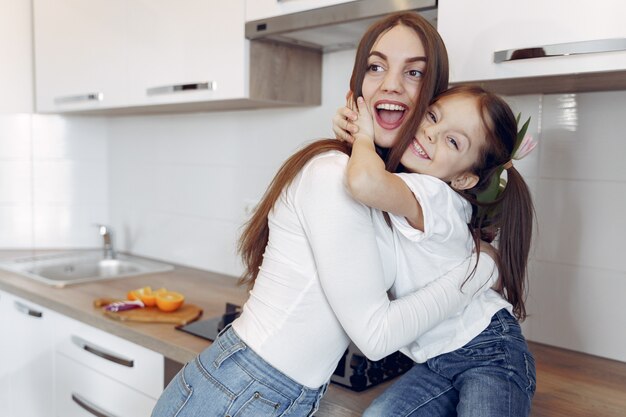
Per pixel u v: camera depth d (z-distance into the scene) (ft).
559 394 4.16
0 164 8.93
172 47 6.40
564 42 3.71
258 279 3.57
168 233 8.52
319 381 3.51
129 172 9.01
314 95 6.51
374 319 3.09
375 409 3.41
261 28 5.51
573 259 5.00
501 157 3.33
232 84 5.85
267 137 7.16
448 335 3.47
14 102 8.89
